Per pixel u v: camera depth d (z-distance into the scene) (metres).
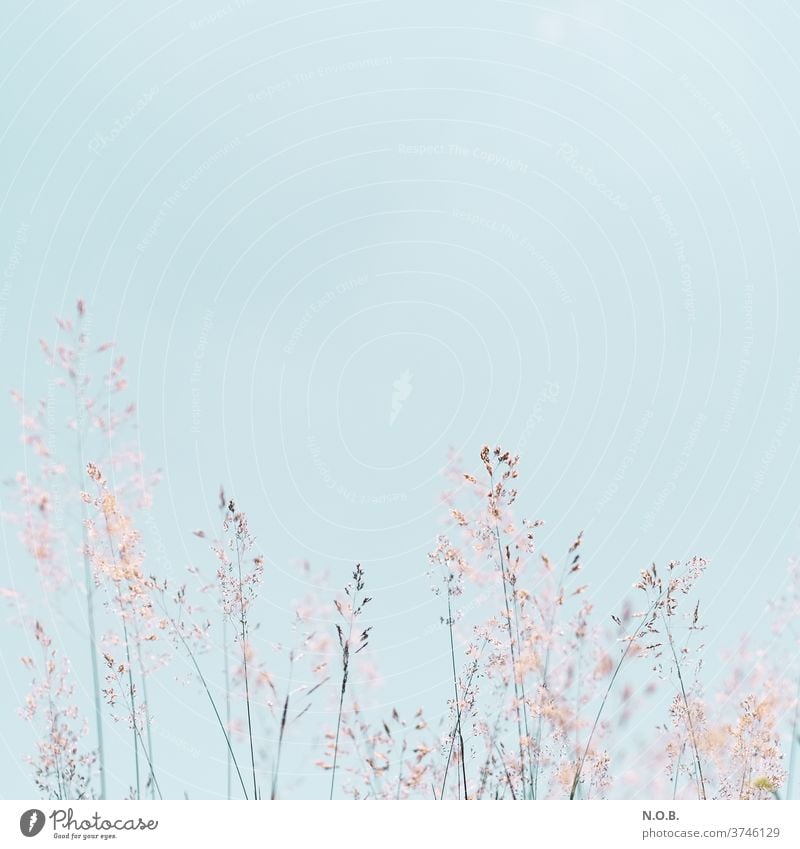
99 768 3.82
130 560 4.04
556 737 3.86
